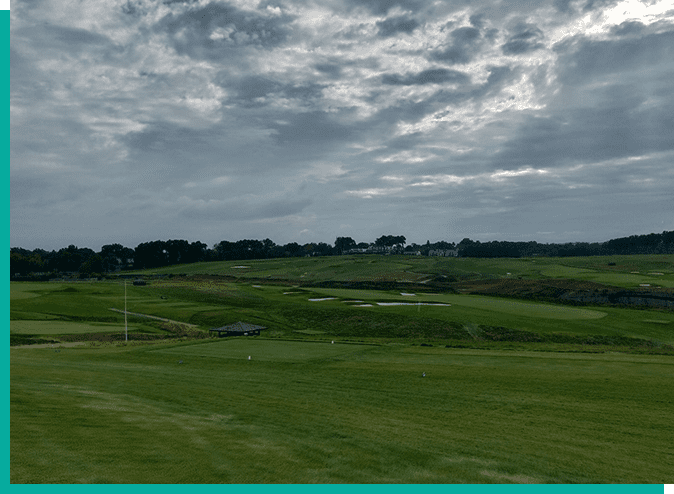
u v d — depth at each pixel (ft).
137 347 162.91
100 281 528.22
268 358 134.92
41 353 148.25
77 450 53.06
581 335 194.49
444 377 108.06
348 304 276.21
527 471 55.93
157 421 68.49
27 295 325.21
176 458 53.06
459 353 140.87
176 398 86.74
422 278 454.40
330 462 55.31
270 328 235.20
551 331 200.34
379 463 55.88
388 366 121.70
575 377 106.73
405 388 98.43
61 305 285.02
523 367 118.42
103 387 93.76
